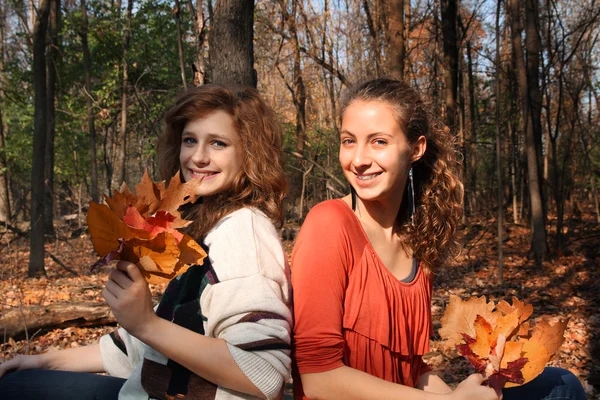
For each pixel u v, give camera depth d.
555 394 1.76
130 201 1.31
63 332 5.06
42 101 10.05
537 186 10.98
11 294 6.54
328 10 14.38
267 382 1.34
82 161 19.75
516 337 1.60
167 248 1.26
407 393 1.52
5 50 18.92
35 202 9.66
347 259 1.60
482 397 1.52
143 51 16.11
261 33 15.13
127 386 1.49
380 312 1.62
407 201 1.88
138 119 17.38
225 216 1.56
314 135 16.91
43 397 1.55
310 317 1.53
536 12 11.93
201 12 5.91
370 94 1.68
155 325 1.32
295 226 13.51
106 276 9.34
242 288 1.39
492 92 19.36
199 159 1.60
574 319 6.59
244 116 1.63
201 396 1.40
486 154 20.39
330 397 1.54
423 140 1.75
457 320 1.67
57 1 14.38
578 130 15.05
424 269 1.86
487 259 11.70
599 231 13.47
